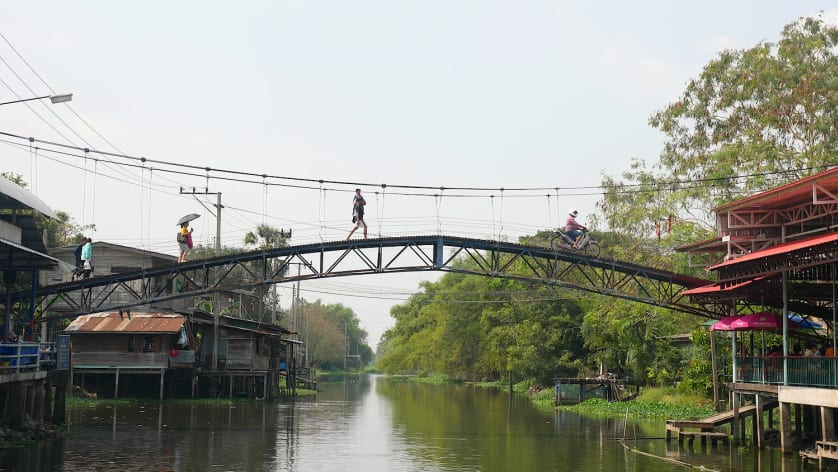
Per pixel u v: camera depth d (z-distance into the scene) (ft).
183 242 128.06
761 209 99.66
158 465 82.33
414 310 444.96
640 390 172.14
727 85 154.40
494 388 287.28
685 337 161.48
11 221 103.60
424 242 122.93
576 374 217.97
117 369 167.63
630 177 167.84
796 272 88.02
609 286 122.72
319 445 101.96
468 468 83.35
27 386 97.40
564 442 106.32
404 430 122.62
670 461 86.69
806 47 146.92
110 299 178.81
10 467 77.82
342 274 123.54
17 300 119.85
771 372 87.76
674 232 150.82
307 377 274.16
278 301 262.47
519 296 237.04
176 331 166.81
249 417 140.26
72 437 103.19
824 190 84.28
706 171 152.66
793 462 80.84
